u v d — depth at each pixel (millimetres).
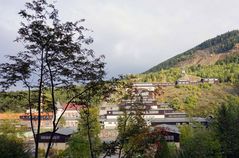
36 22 16781
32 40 16906
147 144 20844
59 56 17406
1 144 36531
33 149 61719
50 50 17062
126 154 20812
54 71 17656
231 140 55688
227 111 58250
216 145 50250
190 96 183125
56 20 17078
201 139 50375
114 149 21062
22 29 16797
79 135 40719
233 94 189875
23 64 16906
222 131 56500
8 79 17078
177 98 180875
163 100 179875
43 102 18984
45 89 18422
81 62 17812
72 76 17984
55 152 66375
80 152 40156
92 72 18312
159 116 128375
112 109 133250
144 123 21859
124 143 21016
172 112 136000
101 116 127375
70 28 17250
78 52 17562
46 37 16828
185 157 50531
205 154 49875
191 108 160750
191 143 50781
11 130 69312
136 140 20656
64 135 73938
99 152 21734
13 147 37344
